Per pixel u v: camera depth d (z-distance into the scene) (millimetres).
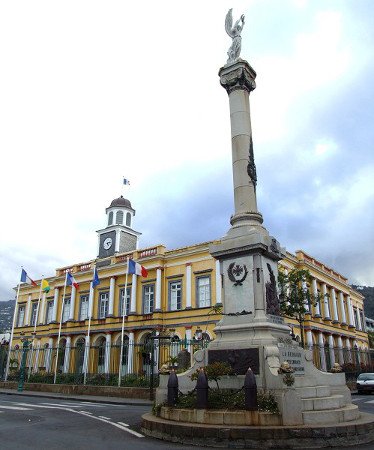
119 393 23484
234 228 12938
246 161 13742
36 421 12281
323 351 33312
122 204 51000
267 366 10305
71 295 44062
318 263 43656
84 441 9055
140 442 9008
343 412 9711
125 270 40219
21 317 50625
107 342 38719
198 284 35406
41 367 41438
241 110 14336
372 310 125812
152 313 36469
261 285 11930
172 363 13086
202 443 8664
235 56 15281
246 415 9016
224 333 11930
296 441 8453
